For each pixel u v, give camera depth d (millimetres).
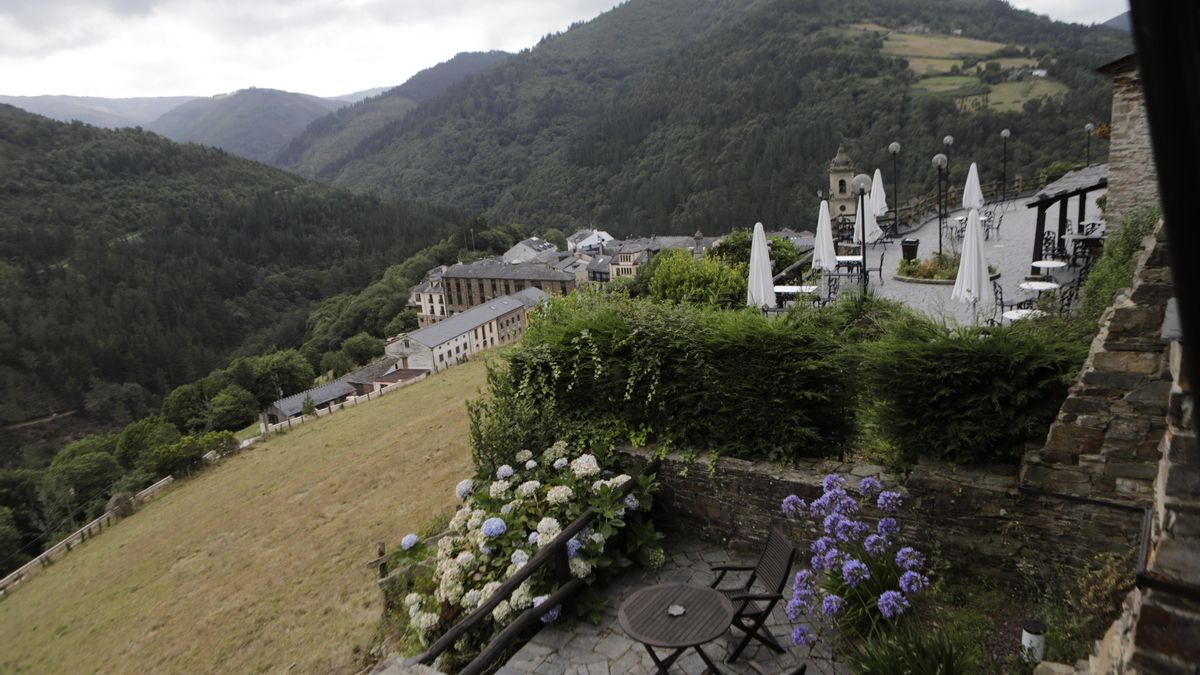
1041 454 4910
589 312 7668
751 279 13633
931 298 14359
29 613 23781
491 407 7730
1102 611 4336
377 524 18656
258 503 26297
